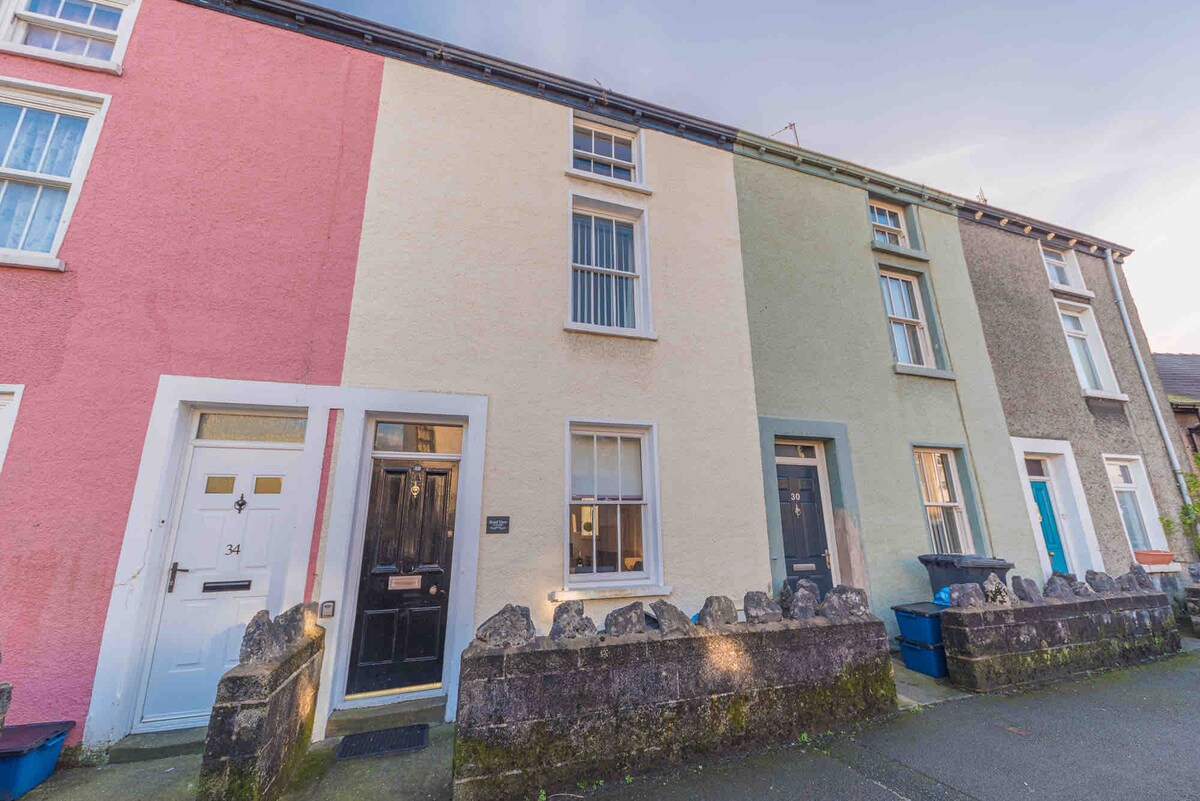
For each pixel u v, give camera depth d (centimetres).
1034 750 335
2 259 383
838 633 390
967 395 757
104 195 423
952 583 566
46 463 364
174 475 402
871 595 599
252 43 506
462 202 539
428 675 431
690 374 590
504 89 598
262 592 410
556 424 512
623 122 658
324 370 448
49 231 419
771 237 702
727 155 715
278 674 284
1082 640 500
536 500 484
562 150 606
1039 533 725
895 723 378
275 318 445
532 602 459
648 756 309
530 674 298
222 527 412
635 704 315
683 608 512
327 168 499
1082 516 764
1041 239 958
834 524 631
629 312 608
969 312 814
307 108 508
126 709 352
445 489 477
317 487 421
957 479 723
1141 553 777
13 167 420
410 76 558
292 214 475
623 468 552
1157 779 297
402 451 471
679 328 603
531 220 564
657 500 535
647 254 616
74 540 360
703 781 297
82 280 402
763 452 601
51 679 338
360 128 522
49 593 348
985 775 303
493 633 308
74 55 443
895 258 793
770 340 650
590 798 280
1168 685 454
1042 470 808
